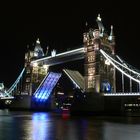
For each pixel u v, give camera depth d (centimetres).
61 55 13338
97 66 11138
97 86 11006
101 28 11706
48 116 10288
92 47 11506
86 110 10569
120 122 7481
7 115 10675
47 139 3941
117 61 11400
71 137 4203
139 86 9869
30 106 15250
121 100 10450
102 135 4600
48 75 14112
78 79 12756
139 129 5766
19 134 4447
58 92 16088
